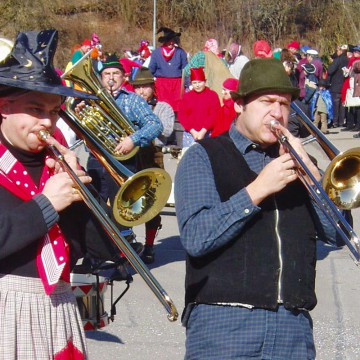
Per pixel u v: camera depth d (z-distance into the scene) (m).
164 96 14.91
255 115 3.38
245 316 3.31
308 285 3.37
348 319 6.47
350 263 8.04
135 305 6.71
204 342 3.35
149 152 7.09
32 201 2.98
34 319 3.04
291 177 3.25
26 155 3.11
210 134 9.41
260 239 3.34
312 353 3.42
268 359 3.31
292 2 37.03
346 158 3.32
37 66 3.02
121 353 5.74
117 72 6.92
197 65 12.52
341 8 36.69
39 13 34.03
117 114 5.57
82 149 12.76
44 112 3.05
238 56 16.08
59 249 3.09
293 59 12.05
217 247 3.29
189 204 3.35
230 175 3.38
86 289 4.72
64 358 3.08
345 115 20.81
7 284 3.03
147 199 3.36
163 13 38.59
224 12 37.78
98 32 36.84
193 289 3.37
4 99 3.03
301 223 3.40
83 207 3.23
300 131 6.04
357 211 10.50
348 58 20.56
